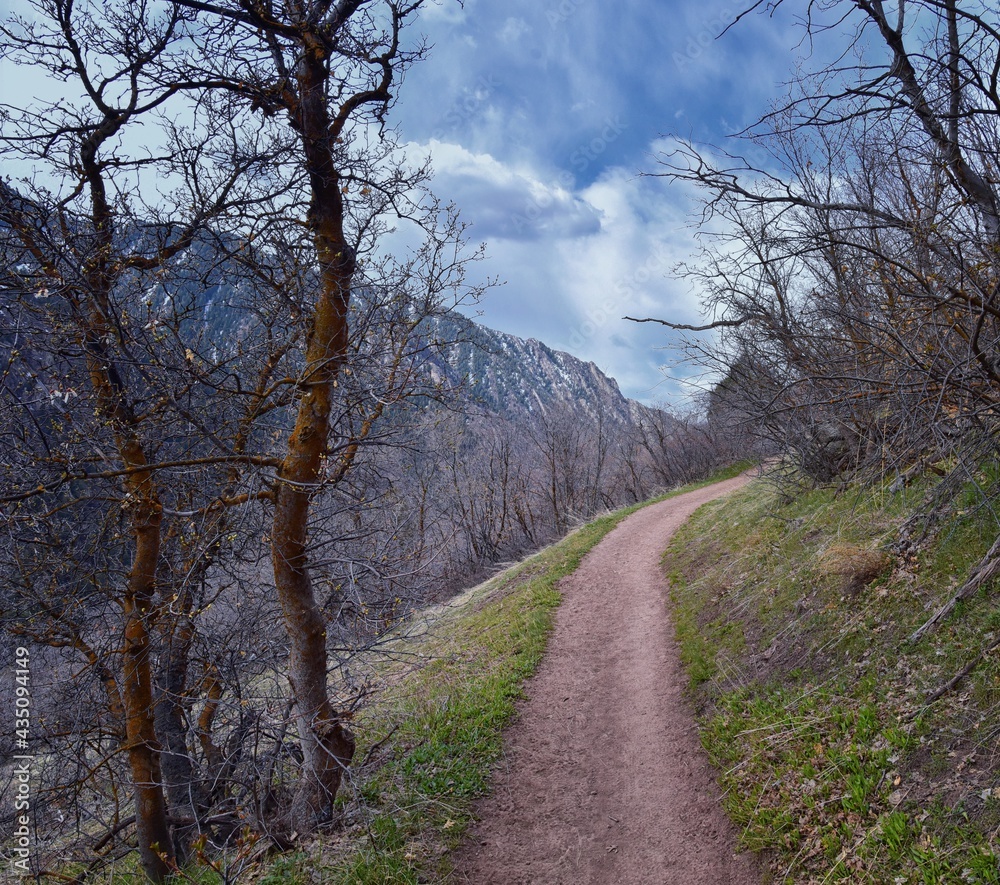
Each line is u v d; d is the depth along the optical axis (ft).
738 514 47.62
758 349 33.65
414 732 28.91
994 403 18.75
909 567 23.21
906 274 22.06
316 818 21.36
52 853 27.32
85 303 20.95
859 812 16.94
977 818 14.39
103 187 21.70
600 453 132.98
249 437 24.20
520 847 21.53
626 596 44.65
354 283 22.61
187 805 26.05
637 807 22.77
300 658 21.16
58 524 24.57
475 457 114.32
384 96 21.11
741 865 18.61
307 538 22.18
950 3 18.22
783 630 27.32
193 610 23.20
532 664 35.12
